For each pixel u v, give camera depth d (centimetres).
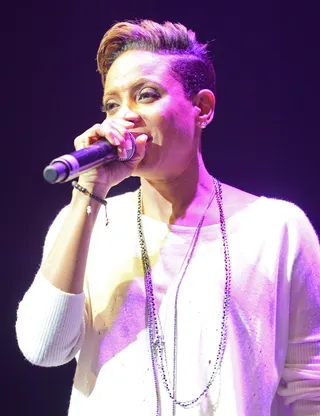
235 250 466
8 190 977
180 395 439
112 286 465
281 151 902
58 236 436
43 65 965
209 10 914
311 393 474
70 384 974
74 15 955
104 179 435
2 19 962
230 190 498
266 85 906
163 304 455
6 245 980
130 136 426
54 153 968
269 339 456
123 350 452
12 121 972
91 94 958
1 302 980
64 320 430
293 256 473
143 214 489
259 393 447
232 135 912
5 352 977
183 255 467
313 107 895
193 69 472
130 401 443
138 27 469
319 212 888
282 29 903
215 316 450
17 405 973
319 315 479
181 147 458
